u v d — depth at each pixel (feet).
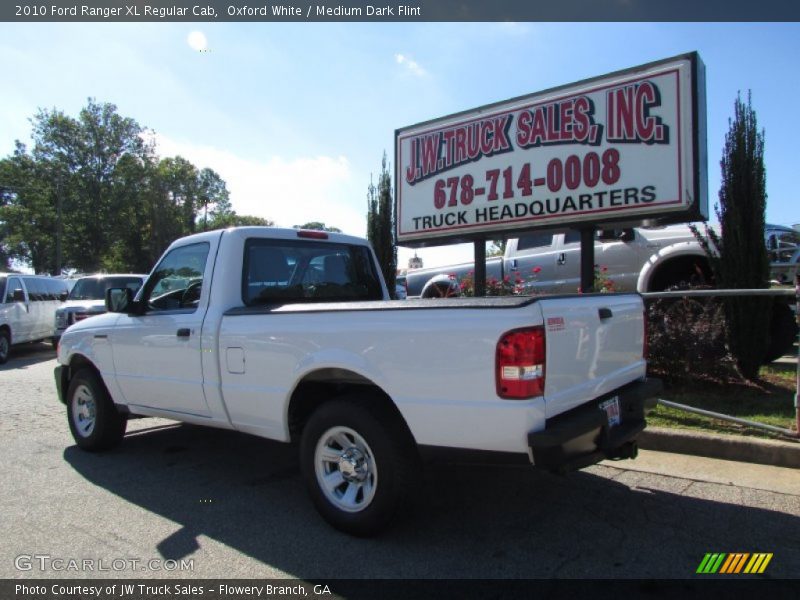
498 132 23.25
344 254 17.54
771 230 27.71
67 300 45.09
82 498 13.99
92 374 17.95
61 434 20.53
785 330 23.48
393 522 11.18
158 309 16.19
